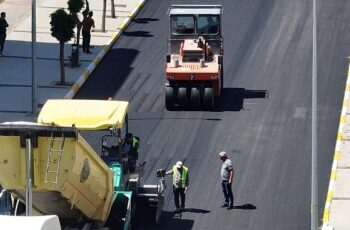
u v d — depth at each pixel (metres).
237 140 101.69
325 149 99.19
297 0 141.25
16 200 73.31
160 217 85.75
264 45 126.44
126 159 82.06
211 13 111.50
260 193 90.88
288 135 102.75
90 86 116.25
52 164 68.94
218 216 86.69
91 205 75.12
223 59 122.31
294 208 88.31
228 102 111.12
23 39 130.50
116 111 78.56
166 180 93.31
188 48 109.62
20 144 68.19
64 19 113.25
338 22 133.75
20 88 114.75
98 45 128.12
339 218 85.19
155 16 139.00
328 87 114.19
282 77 117.56
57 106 78.31
